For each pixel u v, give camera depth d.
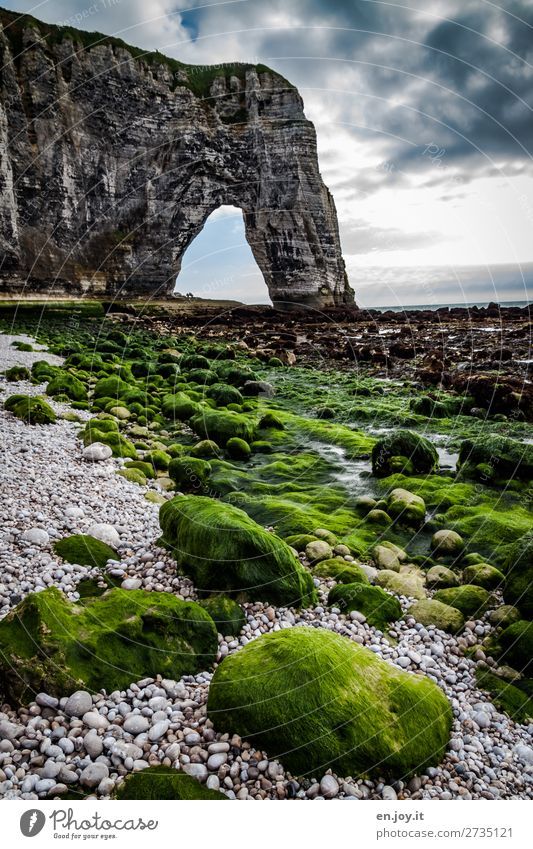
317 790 3.28
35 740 3.44
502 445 9.38
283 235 48.69
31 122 40.03
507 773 3.63
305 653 3.83
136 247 50.28
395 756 3.42
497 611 5.20
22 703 3.68
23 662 3.78
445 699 4.04
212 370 18.09
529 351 21.36
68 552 5.74
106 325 32.47
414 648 4.80
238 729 3.52
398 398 15.84
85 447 9.36
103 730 3.55
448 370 18.62
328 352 24.64
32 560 5.55
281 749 3.39
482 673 4.58
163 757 3.39
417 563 6.50
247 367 20.38
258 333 32.06
